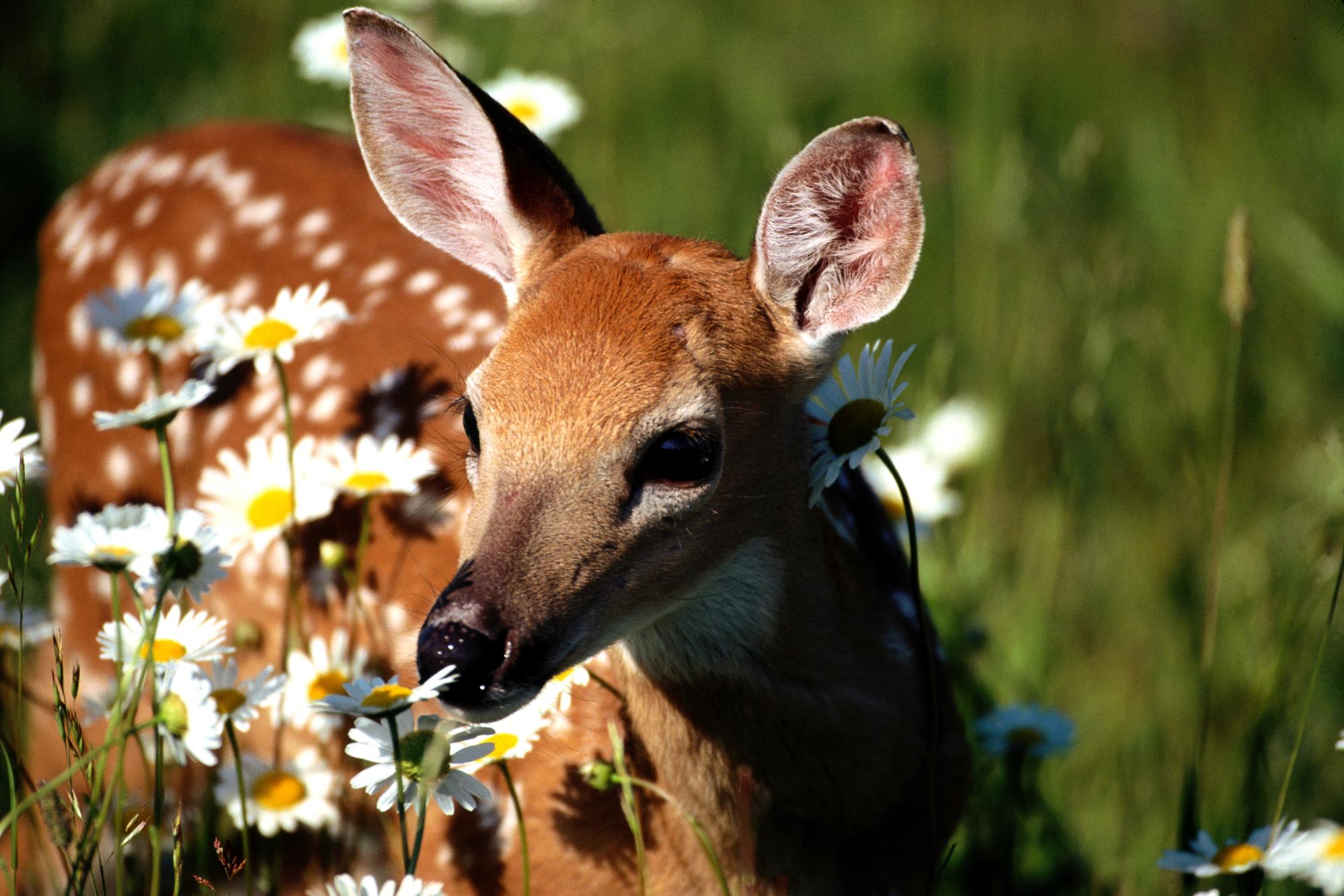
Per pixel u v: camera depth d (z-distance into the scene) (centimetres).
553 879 721
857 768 696
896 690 717
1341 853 641
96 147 1351
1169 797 870
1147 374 1117
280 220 930
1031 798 811
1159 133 1360
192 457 879
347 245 906
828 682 689
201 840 725
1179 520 1045
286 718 762
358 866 791
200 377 887
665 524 627
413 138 734
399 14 1336
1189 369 1135
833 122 1416
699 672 675
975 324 1157
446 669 561
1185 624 941
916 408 1096
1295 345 1189
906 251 673
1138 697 953
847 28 1542
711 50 1480
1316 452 991
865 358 674
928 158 1387
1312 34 1533
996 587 948
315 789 711
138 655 598
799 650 679
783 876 695
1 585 699
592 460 614
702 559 643
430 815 747
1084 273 1134
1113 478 1081
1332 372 1138
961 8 1584
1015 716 795
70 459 949
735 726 681
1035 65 1515
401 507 801
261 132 991
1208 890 701
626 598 625
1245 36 1552
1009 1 1606
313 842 793
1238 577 963
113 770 852
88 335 944
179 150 998
